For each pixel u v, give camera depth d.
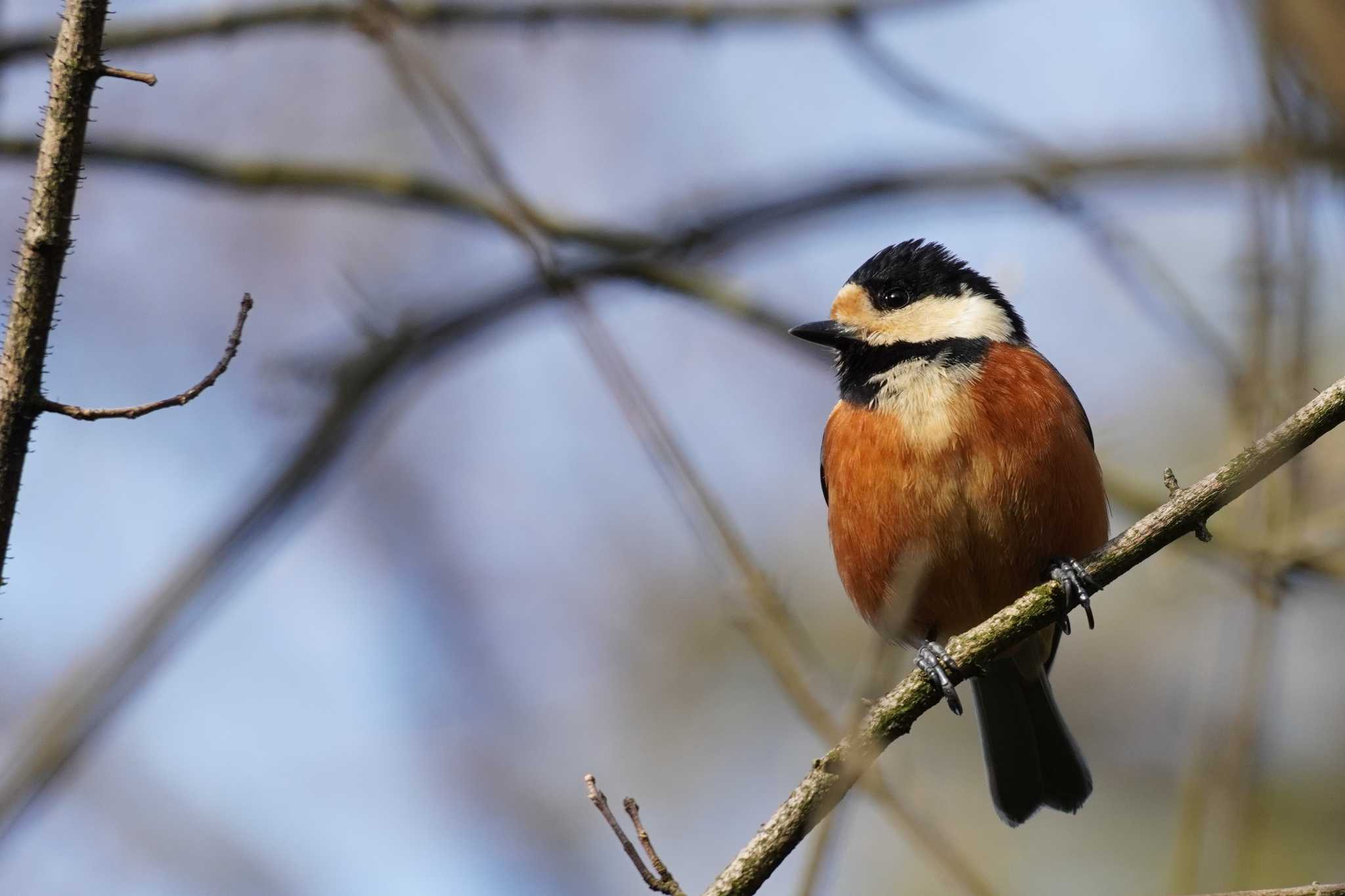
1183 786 10.27
